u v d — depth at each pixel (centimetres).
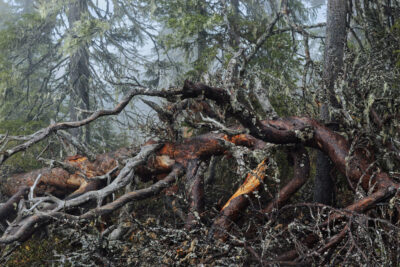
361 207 440
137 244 479
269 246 425
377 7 722
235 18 993
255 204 548
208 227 507
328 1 630
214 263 416
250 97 739
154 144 632
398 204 438
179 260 435
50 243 605
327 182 634
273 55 887
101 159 670
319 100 618
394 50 661
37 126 1087
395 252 400
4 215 628
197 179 592
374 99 526
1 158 589
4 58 1189
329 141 552
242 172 535
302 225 421
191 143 629
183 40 998
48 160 576
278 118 610
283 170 720
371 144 541
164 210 650
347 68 595
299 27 761
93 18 1175
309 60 704
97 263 482
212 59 916
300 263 395
